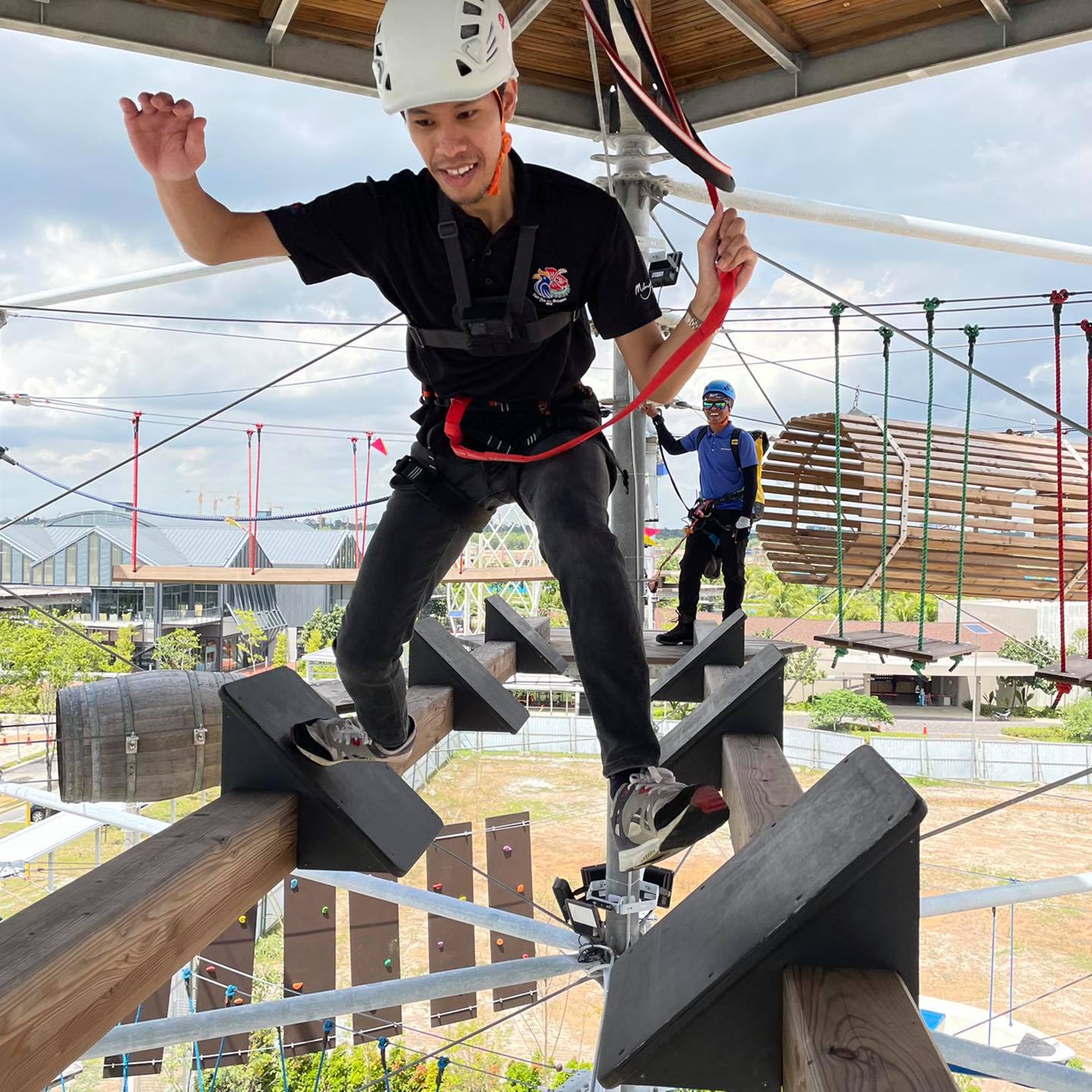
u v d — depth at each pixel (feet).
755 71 18.70
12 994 4.44
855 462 21.03
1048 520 21.18
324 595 154.40
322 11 16.01
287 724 7.63
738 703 10.34
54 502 23.81
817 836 4.62
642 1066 4.41
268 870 7.07
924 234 19.72
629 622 5.53
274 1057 40.91
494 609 17.87
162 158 5.27
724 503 19.97
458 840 39.78
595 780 84.53
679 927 5.03
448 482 6.40
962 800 85.10
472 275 5.91
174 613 133.69
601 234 5.84
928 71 16.89
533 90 19.61
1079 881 13.84
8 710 95.86
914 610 129.70
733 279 5.65
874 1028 3.72
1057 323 18.89
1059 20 15.47
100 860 59.57
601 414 6.50
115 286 21.67
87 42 15.35
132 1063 32.35
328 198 5.91
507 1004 39.24
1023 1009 50.03
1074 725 107.76
